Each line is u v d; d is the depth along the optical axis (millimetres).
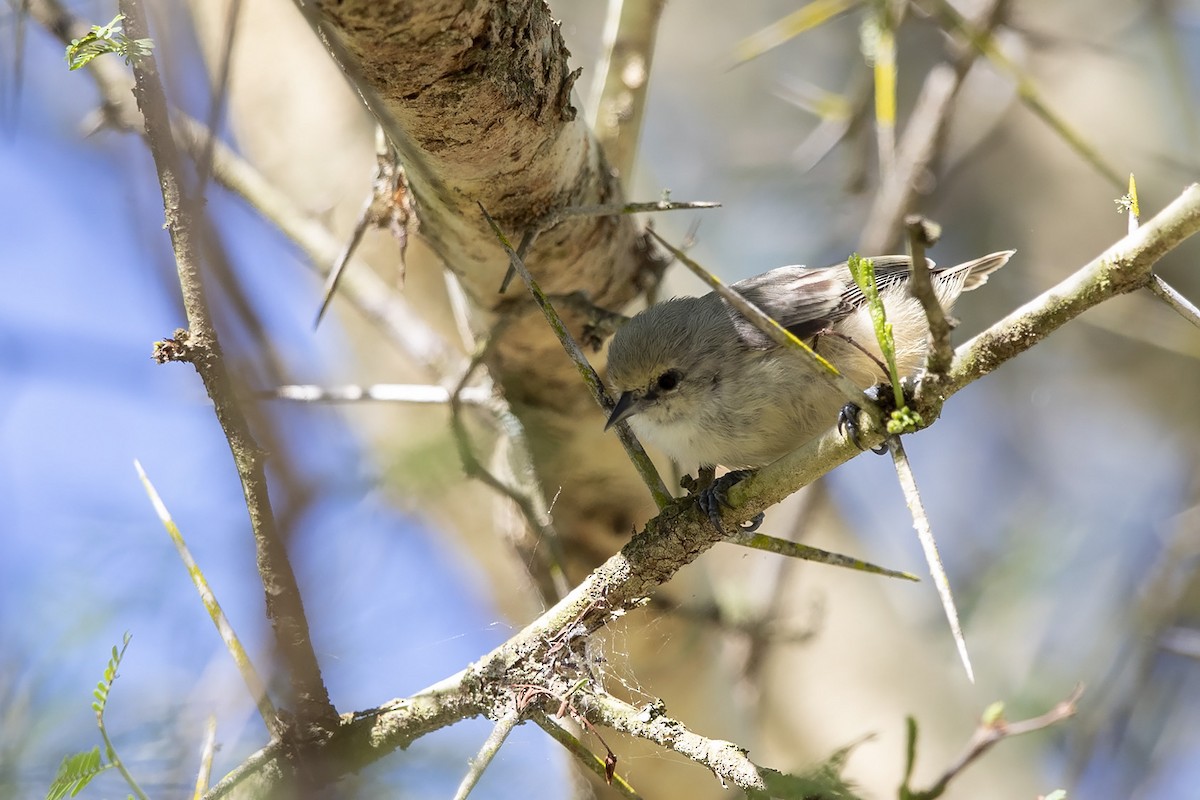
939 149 12492
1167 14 15422
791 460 6191
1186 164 14336
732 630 11500
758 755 11531
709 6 19219
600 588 6707
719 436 9000
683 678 10164
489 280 8250
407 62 6145
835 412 8953
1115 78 17000
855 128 12562
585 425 9234
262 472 5887
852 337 9031
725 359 8945
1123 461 17469
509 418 9367
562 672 6516
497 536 11328
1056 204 17562
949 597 5121
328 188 11852
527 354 8836
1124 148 16875
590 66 17000
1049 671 14656
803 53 18922
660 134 18516
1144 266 5324
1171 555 13898
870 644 14680
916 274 5086
